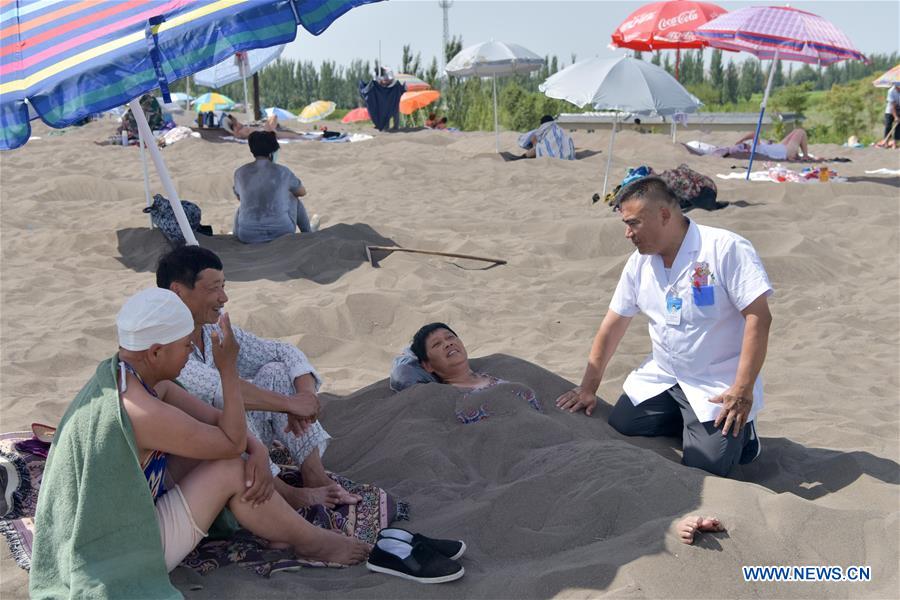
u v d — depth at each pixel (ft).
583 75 33.78
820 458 14.01
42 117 12.04
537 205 38.27
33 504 10.96
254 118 78.48
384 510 11.98
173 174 45.91
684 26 50.34
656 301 14.08
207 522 10.19
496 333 21.94
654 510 11.57
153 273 27.84
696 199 35.35
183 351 9.86
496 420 14.56
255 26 12.63
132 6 13.07
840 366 19.45
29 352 20.08
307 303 23.52
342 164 50.39
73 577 9.26
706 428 13.56
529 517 12.00
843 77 417.69
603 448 13.26
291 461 13.42
